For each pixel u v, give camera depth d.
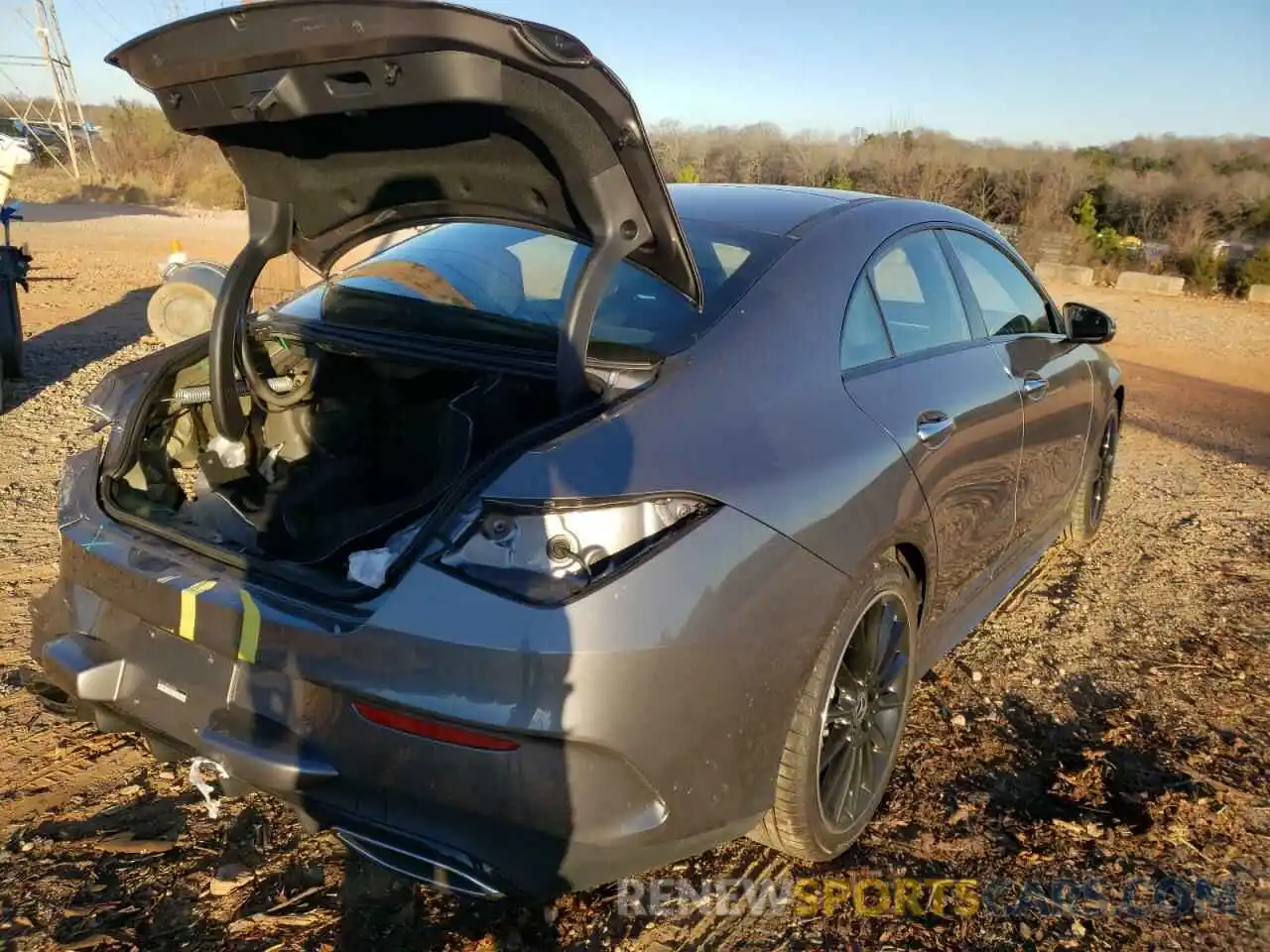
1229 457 7.40
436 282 2.94
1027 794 3.05
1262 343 14.01
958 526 3.12
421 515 2.42
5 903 2.37
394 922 2.39
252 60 1.98
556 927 2.41
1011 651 4.00
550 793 1.97
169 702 2.34
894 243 3.19
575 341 2.24
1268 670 3.91
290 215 2.70
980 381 3.31
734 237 2.87
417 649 1.95
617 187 2.19
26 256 7.38
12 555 4.36
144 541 2.44
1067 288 19.98
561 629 1.92
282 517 2.67
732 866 2.67
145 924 2.34
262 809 2.78
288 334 2.95
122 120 33.06
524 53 1.85
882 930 2.47
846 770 2.65
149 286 12.88
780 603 2.23
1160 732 3.43
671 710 2.03
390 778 2.03
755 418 2.37
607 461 2.08
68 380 7.66
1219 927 2.53
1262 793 3.09
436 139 2.23
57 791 2.81
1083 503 4.91
